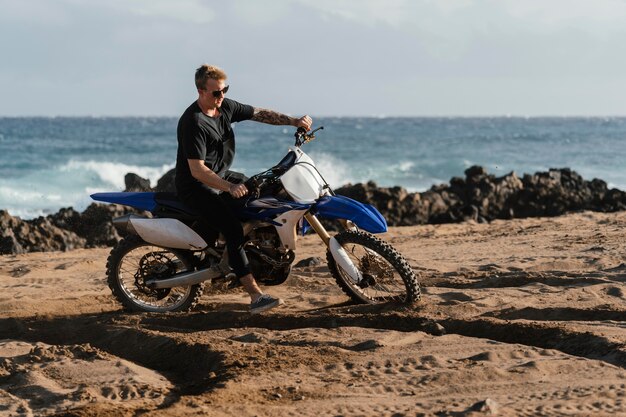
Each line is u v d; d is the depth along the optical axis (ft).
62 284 32.78
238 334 21.53
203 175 22.70
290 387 16.42
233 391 16.21
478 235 48.62
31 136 313.94
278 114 24.59
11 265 39.42
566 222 55.06
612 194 92.22
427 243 44.65
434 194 89.40
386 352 18.97
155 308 25.40
